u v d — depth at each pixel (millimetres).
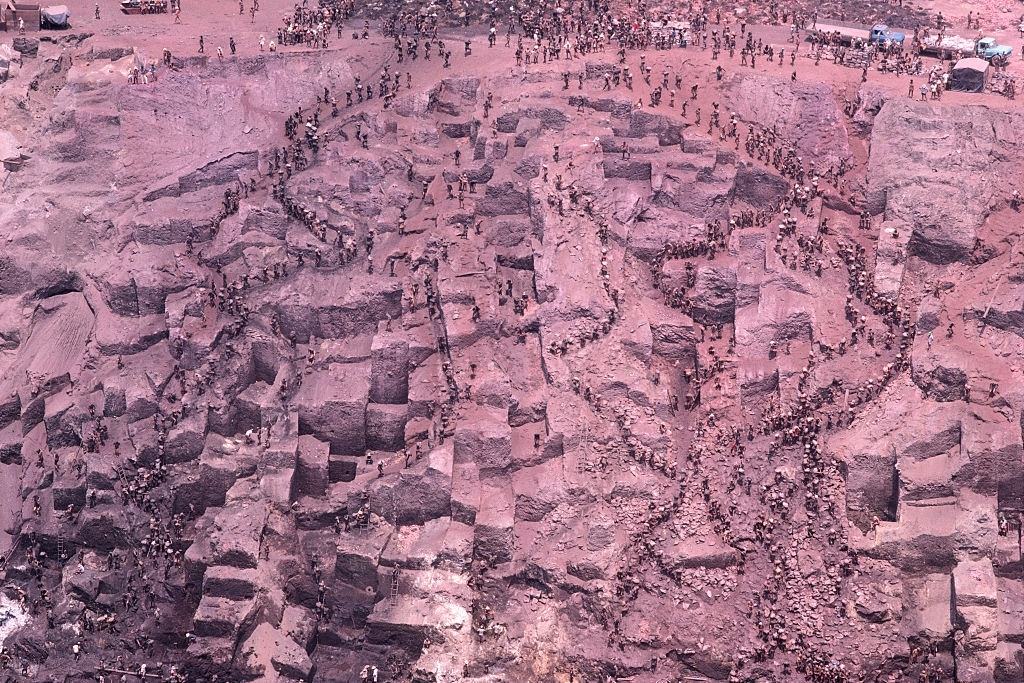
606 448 169375
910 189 179000
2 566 177125
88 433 178500
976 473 162750
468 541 166000
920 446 164625
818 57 197250
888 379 170250
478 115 192500
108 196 193000
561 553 165125
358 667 164750
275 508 171125
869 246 178750
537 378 174250
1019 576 161500
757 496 166250
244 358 178750
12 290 191625
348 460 174625
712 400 172000
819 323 173375
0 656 171500
